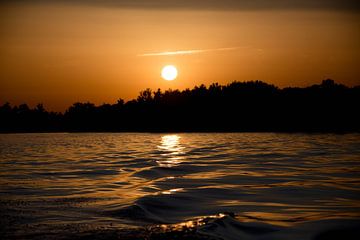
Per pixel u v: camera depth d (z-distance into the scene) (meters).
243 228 11.56
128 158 33.66
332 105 128.62
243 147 45.34
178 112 155.12
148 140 71.19
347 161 29.05
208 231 11.21
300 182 19.30
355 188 17.61
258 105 141.50
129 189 18.08
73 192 17.52
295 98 136.12
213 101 151.62
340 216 12.74
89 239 10.77
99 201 15.46
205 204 14.58
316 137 68.62
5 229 11.69
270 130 123.50
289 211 13.50
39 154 40.88
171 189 17.48
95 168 26.61
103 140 75.88
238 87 149.88
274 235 11.00
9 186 19.25
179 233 11.12
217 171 23.61
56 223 12.32
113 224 12.16
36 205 14.84
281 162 28.53
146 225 12.02
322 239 10.72
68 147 53.03
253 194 16.30
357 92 129.38
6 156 38.66
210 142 59.00
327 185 18.39
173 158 32.56
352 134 81.31
